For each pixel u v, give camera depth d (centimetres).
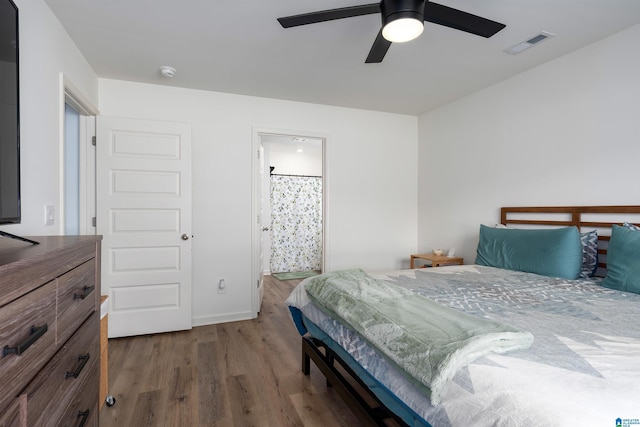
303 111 368
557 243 227
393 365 119
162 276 300
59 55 205
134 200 292
